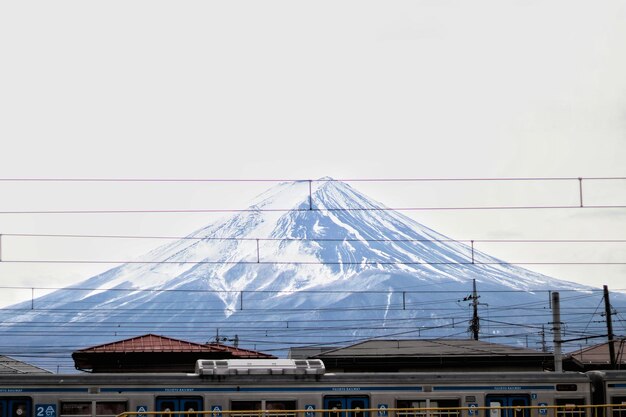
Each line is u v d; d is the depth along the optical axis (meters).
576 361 73.44
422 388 43.59
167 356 63.31
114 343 64.44
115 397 41.81
